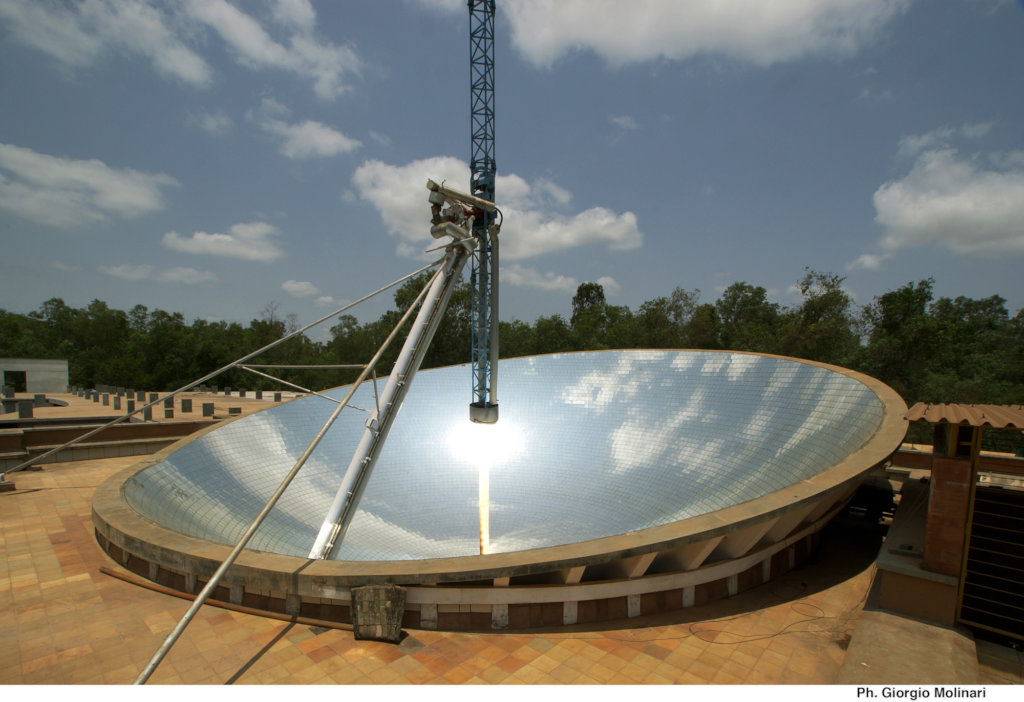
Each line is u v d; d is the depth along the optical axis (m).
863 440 15.04
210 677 10.80
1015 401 58.53
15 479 27.16
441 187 23.11
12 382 80.25
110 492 17.67
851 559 17.66
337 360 108.38
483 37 31.92
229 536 17.61
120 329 127.62
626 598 13.32
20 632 12.55
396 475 23.83
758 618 13.34
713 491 18.53
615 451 23.48
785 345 72.81
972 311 109.12
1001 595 11.91
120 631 12.55
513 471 24.23
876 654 10.77
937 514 12.16
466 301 85.62
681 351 26.28
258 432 23.34
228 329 137.50
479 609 12.77
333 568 12.85
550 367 29.08
